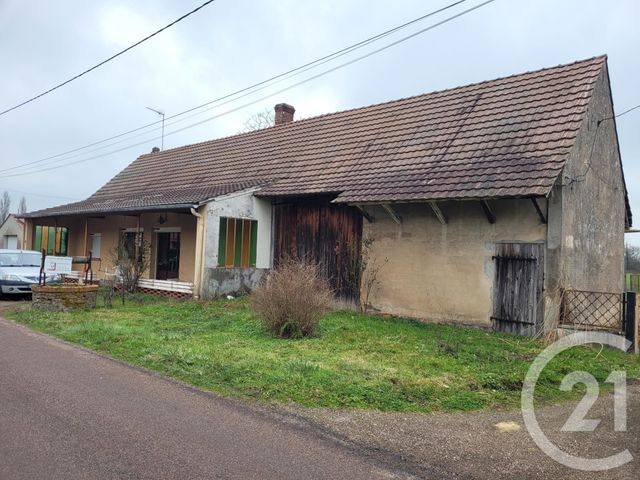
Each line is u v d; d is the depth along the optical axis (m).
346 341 9.16
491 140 11.92
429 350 8.56
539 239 10.46
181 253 17.30
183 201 14.87
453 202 11.75
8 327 10.27
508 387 6.76
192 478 3.82
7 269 15.96
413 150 13.36
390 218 12.95
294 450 4.45
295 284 9.54
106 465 3.98
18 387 5.96
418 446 4.69
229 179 17.81
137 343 8.45
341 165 14.69
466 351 8.51
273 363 7.23
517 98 12.82
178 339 8.95
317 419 5.28
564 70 12.73
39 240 23.55
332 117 18.20
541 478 4.12
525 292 10.52
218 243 14.95
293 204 15.58
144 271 17.58
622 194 14.57
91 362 7.35
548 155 10.41
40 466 3.92
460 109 13.90
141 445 4.40
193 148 22.89
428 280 12.06
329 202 14.61
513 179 10.14
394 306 12.69
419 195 11.04
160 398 5.74
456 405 5.92
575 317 10.36
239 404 5.65
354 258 13.72
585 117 11.80
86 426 4.79
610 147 13.47
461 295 11.48
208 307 13.17
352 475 4.00
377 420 5.33
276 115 21.80
